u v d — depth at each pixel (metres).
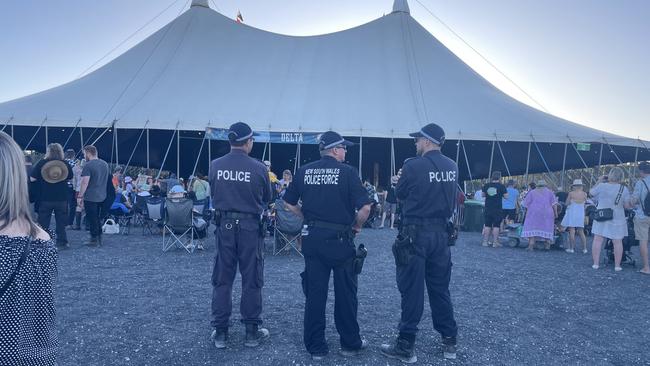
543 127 17.62
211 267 7.13
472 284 6.52
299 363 3.59
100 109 17.72
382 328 4.46
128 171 23.30
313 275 3.74
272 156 22.36
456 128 17.25
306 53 22.23
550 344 4.17
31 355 1.63
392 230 13.93
